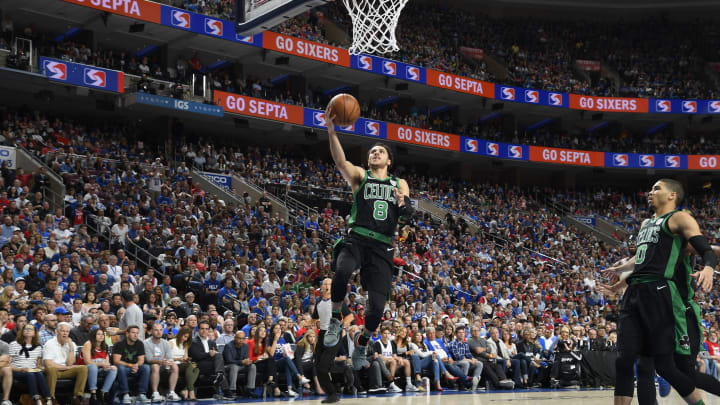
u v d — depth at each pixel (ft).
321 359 26.50
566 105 123.24
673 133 135.44
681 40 142.82
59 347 33.06
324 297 34.04
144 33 94.79
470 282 72.69
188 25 88.94
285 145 115.03
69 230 54.70
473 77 118.93
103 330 35.60
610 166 124.57
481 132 124.77
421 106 126.62
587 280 84.69
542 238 106.32
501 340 50.49
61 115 92.68
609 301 80.18
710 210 126.52
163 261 54.60
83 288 44.68
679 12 147.23
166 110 92.84
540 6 146.61
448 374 46.19
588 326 63.46
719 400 35.63
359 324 47.03
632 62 139.23
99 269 47.62
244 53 102.32
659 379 38.34
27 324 32.48
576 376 49.75
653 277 17.37
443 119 128.36
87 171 68.33
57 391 33.12
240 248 63.00
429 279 68.90
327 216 83.15
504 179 132.98
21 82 80.84
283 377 40.81
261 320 45.16
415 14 128.77
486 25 138.72
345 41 111.96
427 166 128.67
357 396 38.70
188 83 92.68
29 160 68.54
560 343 50.62
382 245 18.24
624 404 17.60
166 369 36.60
